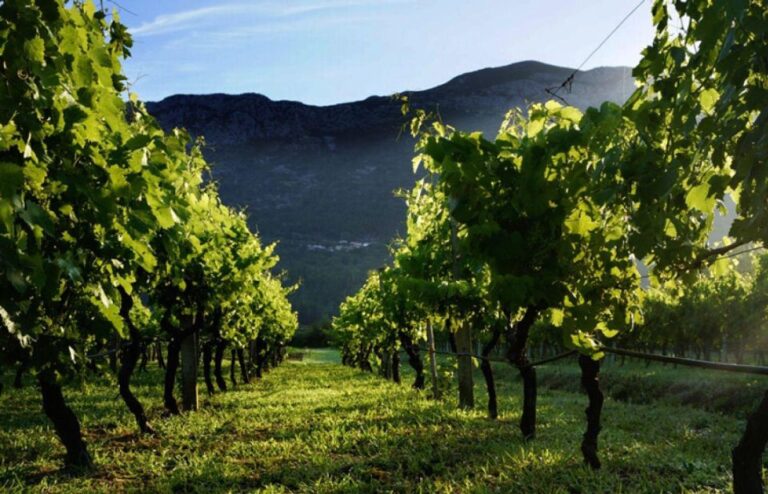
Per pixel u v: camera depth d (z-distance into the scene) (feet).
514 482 25.40
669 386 89.76
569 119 15.80
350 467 29.55
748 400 71.82
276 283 123.54
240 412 53.06
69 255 13.44
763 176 8.95
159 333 74.49
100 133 15.61
